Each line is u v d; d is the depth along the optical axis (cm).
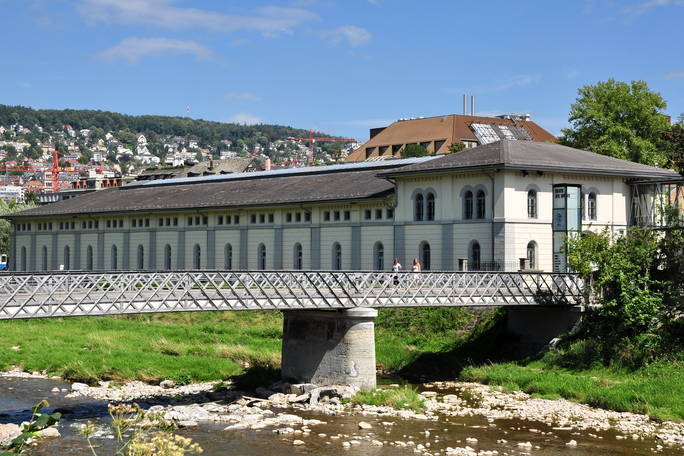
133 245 8950
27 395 4144
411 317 5575
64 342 5725
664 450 3100
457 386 4403
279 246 7431
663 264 4741
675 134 5572
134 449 1708
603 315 4700
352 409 3794
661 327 4525
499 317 5200
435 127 13225
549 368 4619
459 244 5959
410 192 6331
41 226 10244
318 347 4203
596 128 8244
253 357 5059
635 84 8262
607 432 3381
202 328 6288
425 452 3023
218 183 9244
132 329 6375
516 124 13662
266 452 3006
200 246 8225
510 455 3005
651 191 6369
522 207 5762
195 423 3462
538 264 5828
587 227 5969
